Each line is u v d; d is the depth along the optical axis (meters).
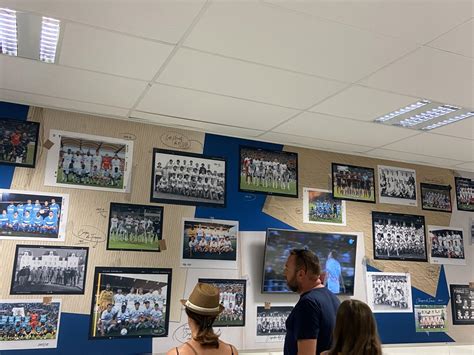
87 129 3.45
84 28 2.23
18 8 2.08
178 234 3.58
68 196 3.30
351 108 3.22
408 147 4.16
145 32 2.25
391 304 4.28
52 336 3.09
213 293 2.05
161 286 3.45
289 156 4.14
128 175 3.51
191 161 3.75
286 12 2.05
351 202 4.31
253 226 3.86
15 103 3.27
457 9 2.00
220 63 2.57
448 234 4.72
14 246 3.11
